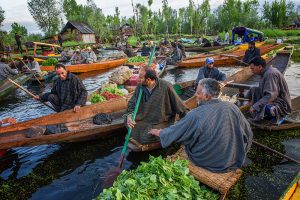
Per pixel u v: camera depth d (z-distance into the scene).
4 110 8.12
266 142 4.75
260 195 3.44
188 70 13.77
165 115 4.64
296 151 4.42
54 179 4.16
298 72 11.37
